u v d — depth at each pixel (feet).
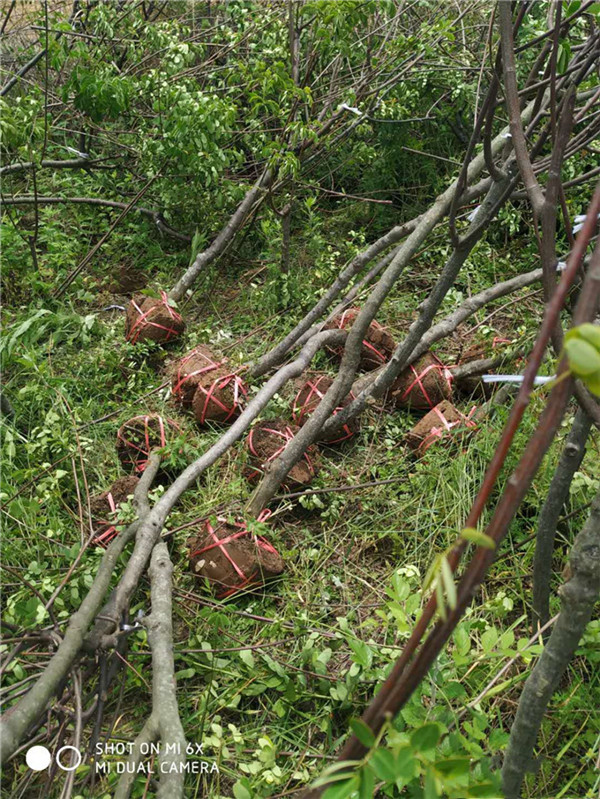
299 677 8.24
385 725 3.22
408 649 3.32
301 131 14.51
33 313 14.05
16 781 7.48
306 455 11.52
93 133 18.98
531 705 5.40
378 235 18.16
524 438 10.74
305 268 16.90
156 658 7.45
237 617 9.35
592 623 7.95
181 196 16.55
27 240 15.38
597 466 10.36
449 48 17.97
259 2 18.04
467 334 14.65
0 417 11.71
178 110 15.24
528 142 9.28
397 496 11.17
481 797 3.91
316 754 7.73
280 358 13.61
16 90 19.88
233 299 16.25
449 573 2.97
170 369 13.78
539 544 7.54
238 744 7.64
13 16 21.75
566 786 6.93
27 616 8.02
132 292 16.53
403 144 18.33
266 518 10.42
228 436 10.77
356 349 11.16
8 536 9.89
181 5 20.86
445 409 11.94
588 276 3.08
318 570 10.13
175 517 10.27
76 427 11.44
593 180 15.66
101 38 16.97
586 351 2.79
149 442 11.80
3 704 7.14
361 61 17.89
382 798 6.73
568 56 6.65
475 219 10.26
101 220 17.99
